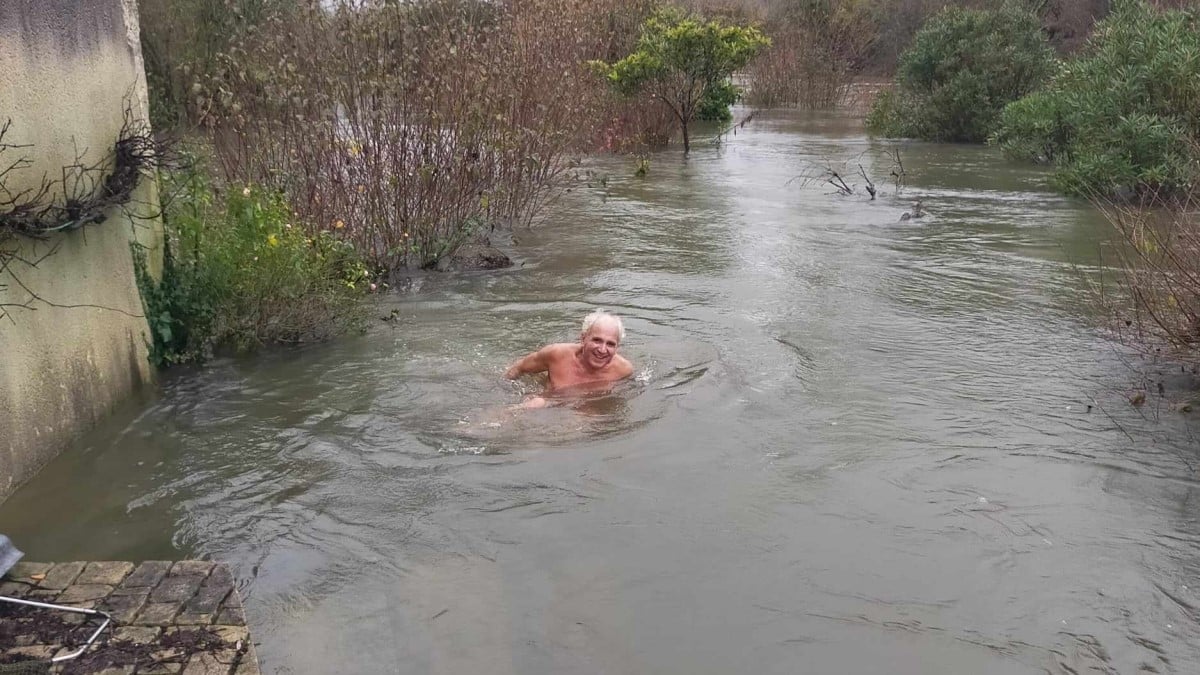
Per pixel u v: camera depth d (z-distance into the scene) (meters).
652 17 23.30
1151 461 5.39
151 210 6.84
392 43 10.40
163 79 16.70
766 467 5.26
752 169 18.23
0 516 4.77
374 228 10.08
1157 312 7.45
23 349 5.12
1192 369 6.85
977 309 8.52
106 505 4.88
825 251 11.02
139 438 5.70
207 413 6.09
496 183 11.95
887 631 3.83
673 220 13.01
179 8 17.20
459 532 4.58
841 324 8.02
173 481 5.14
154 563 4.20
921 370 6.88
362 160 10.09
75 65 5.78
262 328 7.41
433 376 6.75
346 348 7.41
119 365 6.22
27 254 5.19
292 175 9.49
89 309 5.86
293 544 4.49
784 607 3.99
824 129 26.38
